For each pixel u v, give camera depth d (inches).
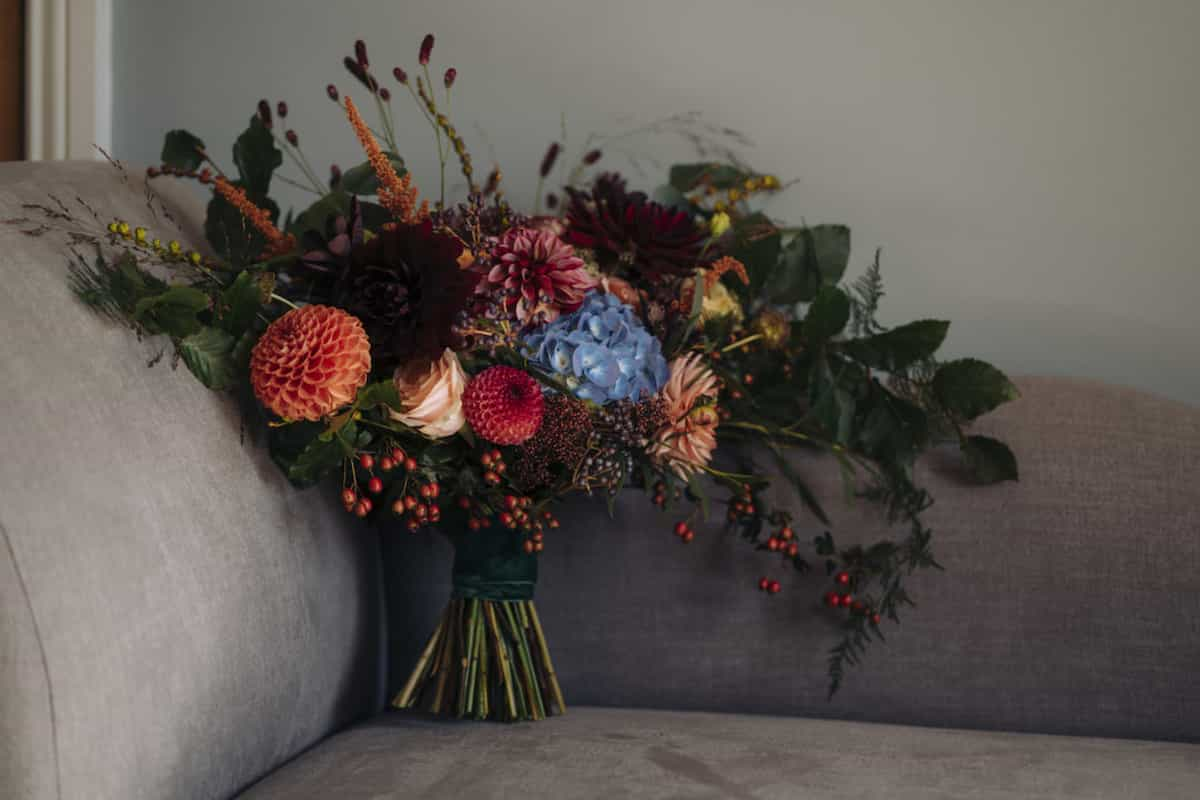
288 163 61.7
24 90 62.0
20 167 39.0
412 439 40.0
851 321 54.7
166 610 32.6
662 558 51.9
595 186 55.7
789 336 50.7
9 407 29.6
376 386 36.6
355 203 39.0
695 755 39.7
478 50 60.7
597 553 52.2
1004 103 57.7
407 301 37.0
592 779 36.4
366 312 37.2
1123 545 49.3
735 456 52.1
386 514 42.6
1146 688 48.6
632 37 59.8
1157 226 56.9
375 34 61.1
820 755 40.4
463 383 39.1
